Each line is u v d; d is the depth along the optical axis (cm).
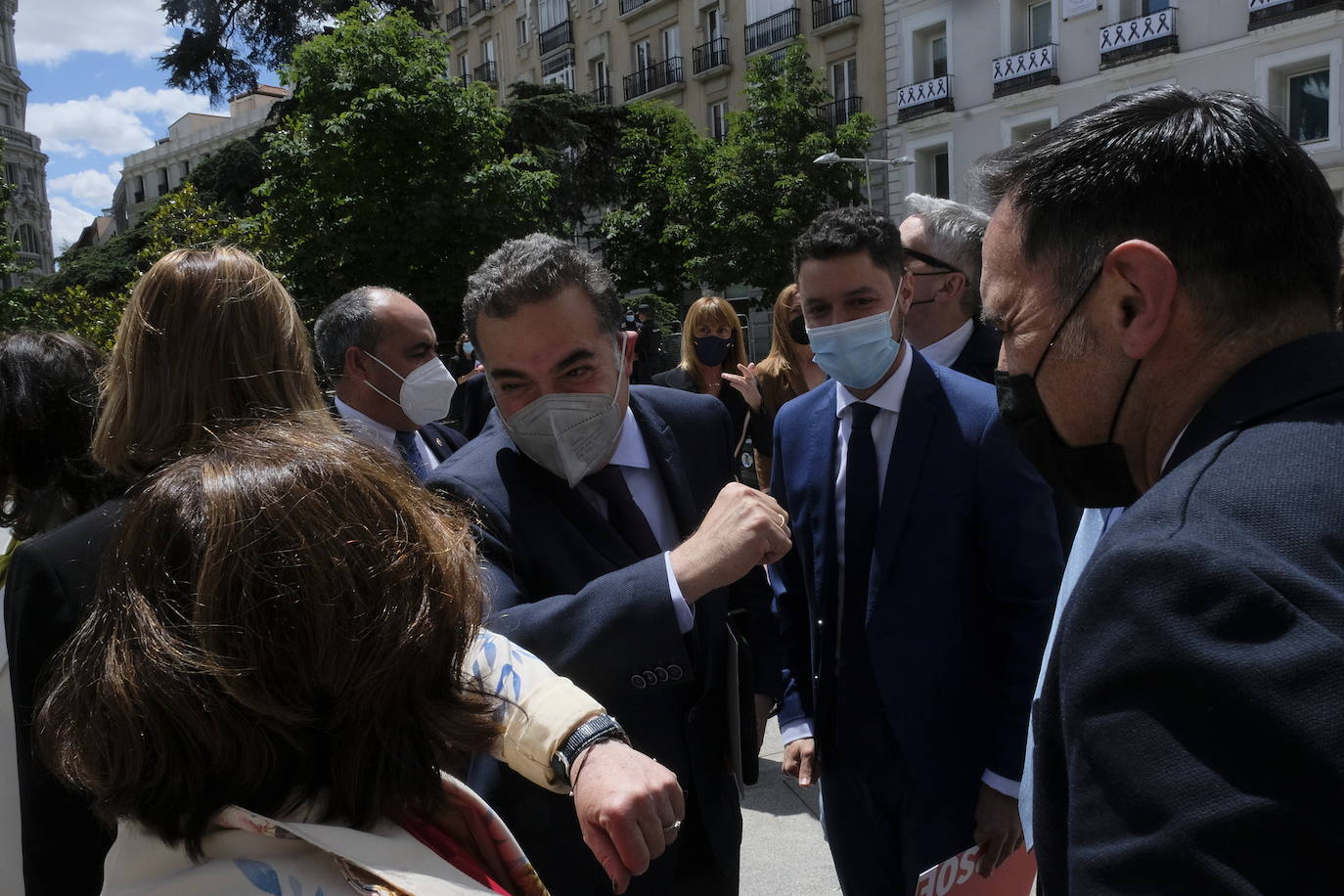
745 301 2455
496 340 154
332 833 72
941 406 186
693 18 2677
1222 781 56
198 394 136
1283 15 1565
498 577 143
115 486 143
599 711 106
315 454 81
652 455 173
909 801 185
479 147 1525
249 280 143
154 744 70
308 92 1486
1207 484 68
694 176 2133
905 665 181
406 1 2106
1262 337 79
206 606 71
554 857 145
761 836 313
